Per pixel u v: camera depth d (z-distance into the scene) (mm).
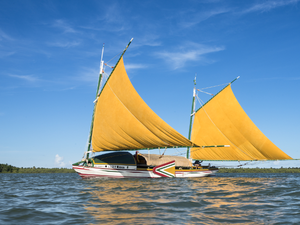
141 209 13516
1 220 11273
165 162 40906
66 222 10914
